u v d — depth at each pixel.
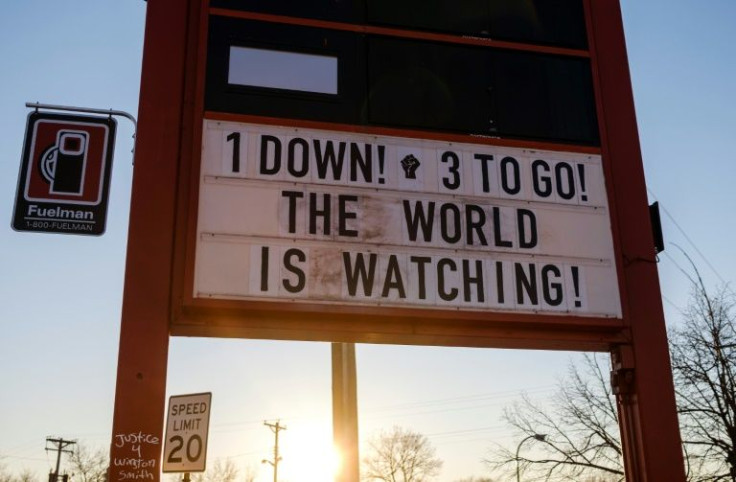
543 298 9.74
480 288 9.57
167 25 9.76
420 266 9.47
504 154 10.17
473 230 9.76
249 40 9.82
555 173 10.27
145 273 8.86
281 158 9.47
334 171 9.56
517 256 9.81
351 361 12.92
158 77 9.55
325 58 9.98
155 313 8.77
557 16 11.02
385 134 9.84
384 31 10.27
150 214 9.05
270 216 9.24
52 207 9.09
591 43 11.01
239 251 9.05
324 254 9.25
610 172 10.46
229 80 9.63
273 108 9.64
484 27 10.67
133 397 8.45
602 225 10.22
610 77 10.96
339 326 9.25
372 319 9.29
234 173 9.30
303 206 9.35
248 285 8.97
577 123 10.60
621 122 10.78
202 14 9.80
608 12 11.24
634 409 9.88
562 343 9.96
